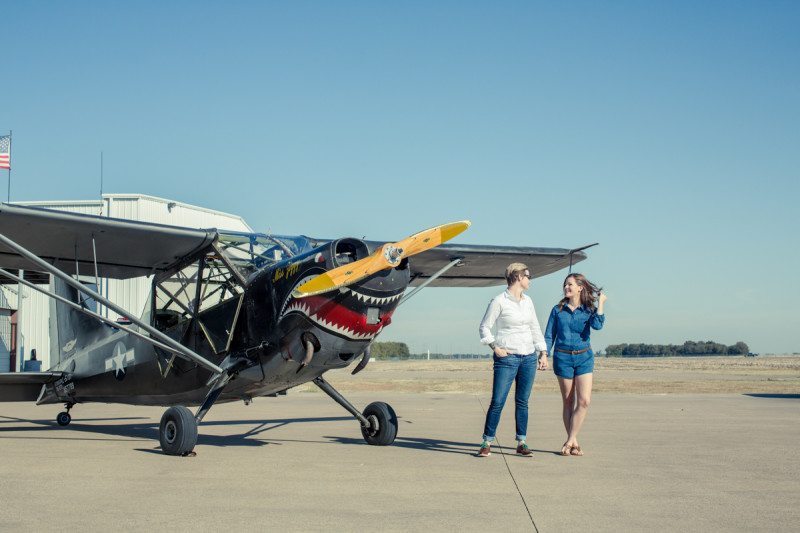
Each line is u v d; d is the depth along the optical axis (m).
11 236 8.02
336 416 12.23
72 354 10.81
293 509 4.57
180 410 7.24
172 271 9.09
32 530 4.00
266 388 8.16
